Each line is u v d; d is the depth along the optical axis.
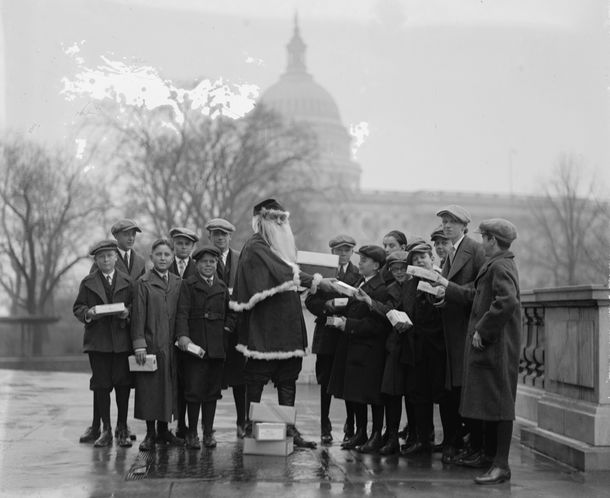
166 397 8.53
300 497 6.38
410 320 8.23
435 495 6.52
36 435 9.65
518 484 6.98
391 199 80.69
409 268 7.84
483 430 7.85
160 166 49.59
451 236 8.25
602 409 7.68
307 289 8.49
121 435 8.84
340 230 78.19
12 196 44.50
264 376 8.45
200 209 51.88
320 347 9.24
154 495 6.41
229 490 6.59
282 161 55.78
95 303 8.77
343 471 7.39
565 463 7.83
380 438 8.46
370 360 8.39
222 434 9.72
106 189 49.28
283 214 8.52
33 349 41.09
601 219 57.31
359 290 8.31
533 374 10.47
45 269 46.16
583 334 8.03
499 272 7.23
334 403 13.54
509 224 7.41
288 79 73.38
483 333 7.13
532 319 10.54
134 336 8.52
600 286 7.67
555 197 63.72
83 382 18.30
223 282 8.77
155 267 8.76
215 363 8.67
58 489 6.63
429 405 8.42
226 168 53.34
